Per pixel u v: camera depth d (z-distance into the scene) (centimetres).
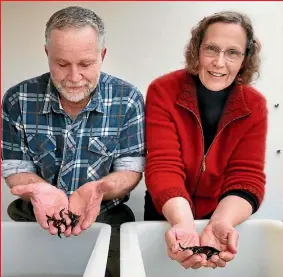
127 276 75
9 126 122
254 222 101
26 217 123
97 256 81
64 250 98
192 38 113
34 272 99
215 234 95
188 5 200
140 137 121
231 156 115
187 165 116
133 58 202
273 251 98
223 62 105
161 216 126
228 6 200
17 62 199
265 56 198
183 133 114
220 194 114
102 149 121
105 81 123
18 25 196
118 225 116
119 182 115
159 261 101
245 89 116
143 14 200
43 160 121
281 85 200
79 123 119
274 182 201
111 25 199
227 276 103
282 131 201
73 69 105
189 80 116
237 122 112
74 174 121
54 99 118
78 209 99
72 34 101
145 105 121
